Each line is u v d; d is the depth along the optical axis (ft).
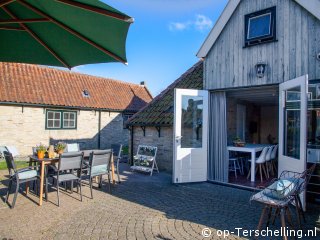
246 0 23.07
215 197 20.20
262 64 21.68
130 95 62.54
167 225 14.70
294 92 18.99
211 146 26.07
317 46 19.04
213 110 25.90
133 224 14.78
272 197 13.26
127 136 58.49
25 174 18.11
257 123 46.11
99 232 13.65
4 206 17.44
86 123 51.13
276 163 29.73
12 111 41.52
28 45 10.19
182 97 24.38
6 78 43.45
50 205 17.84
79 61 10.37
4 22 8.39
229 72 24.06
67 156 18.35
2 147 35.12
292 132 19.36
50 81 49.32
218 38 24.98
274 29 21.22
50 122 45.96
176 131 24.07
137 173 29.50
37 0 7.34
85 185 23.53
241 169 29.35
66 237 13.01
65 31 8.97
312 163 19.83
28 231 13.65
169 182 25.11
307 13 19.62
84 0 6.34
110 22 7.26
